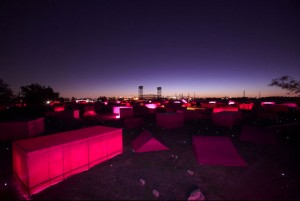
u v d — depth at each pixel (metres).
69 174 9.06
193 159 11.76
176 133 19.94
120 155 12.41
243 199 7.32
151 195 7.61
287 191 7.88
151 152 13.14
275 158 11.85
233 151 11.70
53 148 8.23
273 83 15.20
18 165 8.33
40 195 7.46
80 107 53.53
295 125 20.89
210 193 7.77
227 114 23.08
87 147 9.99
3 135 16.67
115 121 29.64
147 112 39.00
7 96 28.02
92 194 7.59
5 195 7.57
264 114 30.69
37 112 41.50
